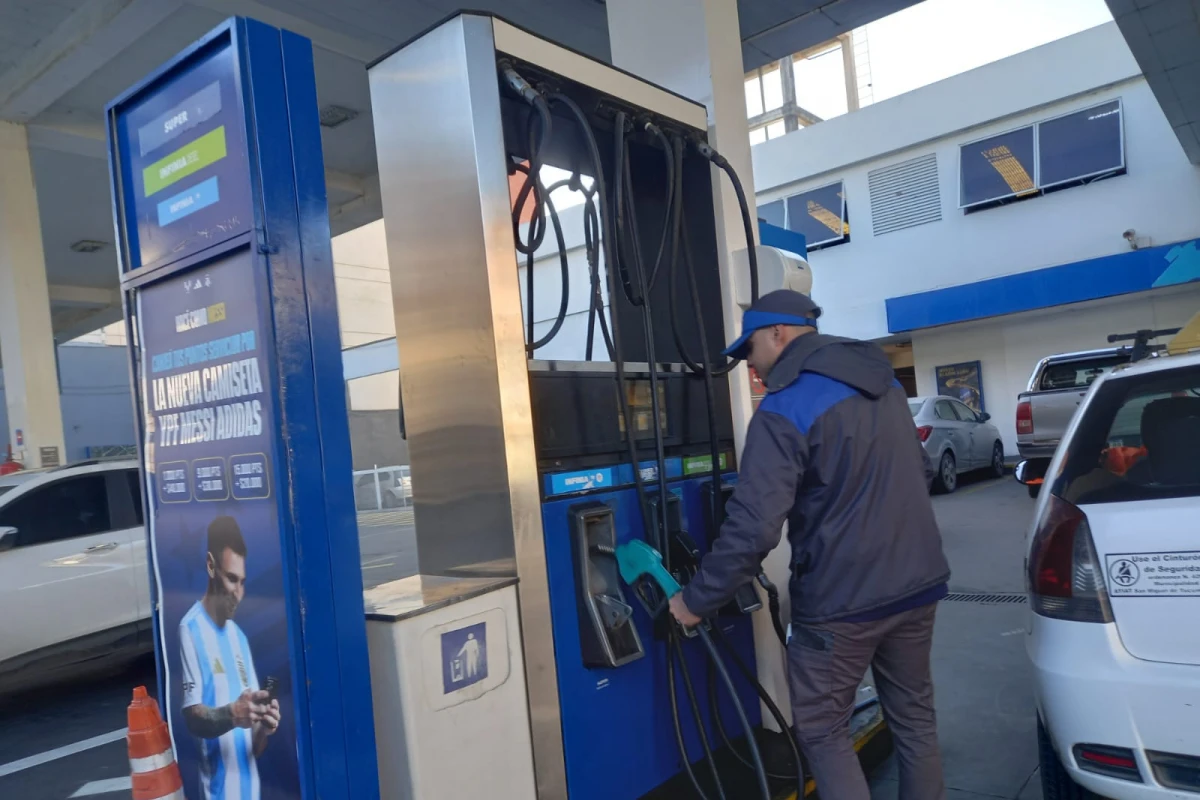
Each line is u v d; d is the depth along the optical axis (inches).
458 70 90.5
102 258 632.4
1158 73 350.3
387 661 76.3
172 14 298.0
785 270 122.1
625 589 100.9
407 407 97.2
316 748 70.1
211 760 79.0
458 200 90.9
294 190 73.3
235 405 74.0
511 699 85.2
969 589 230.5
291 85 74.0
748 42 280.7
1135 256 486.3
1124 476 88.0
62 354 1167.0
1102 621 83.2
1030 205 544.4
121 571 219.6
